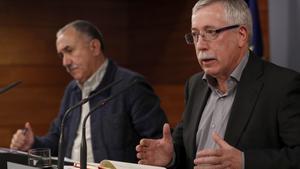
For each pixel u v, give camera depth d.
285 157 2.52
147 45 7.69
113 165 2.38
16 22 7.30
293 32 4.75
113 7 7.82
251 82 2.80
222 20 2.71
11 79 7.28
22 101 7.32
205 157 2.43
